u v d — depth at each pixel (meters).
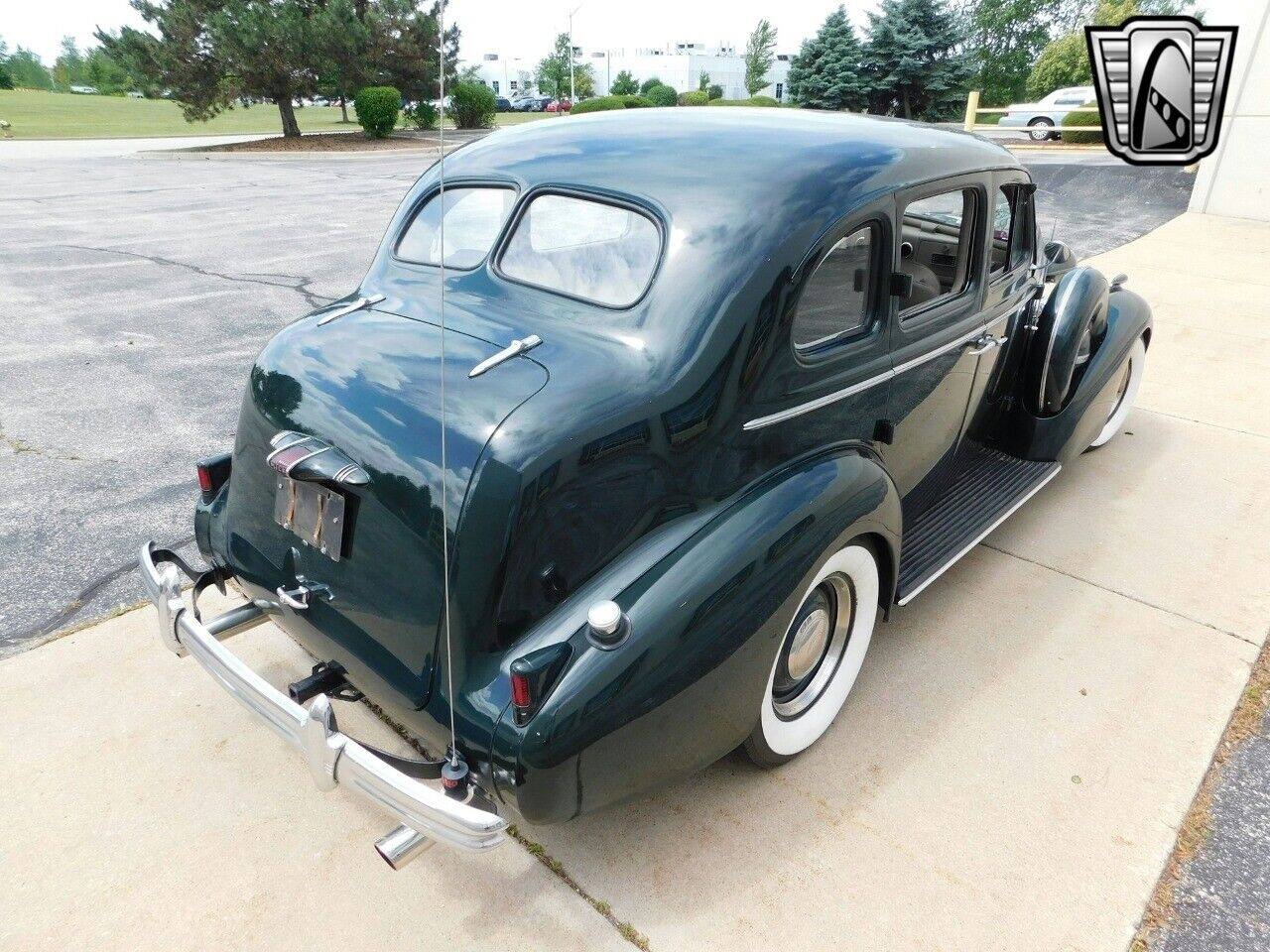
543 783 1.81
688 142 2.52
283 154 23.55
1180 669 3.07
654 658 1.90
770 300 2.12
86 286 8.28
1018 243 3.62
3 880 2.21
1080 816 2.45
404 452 1.96
